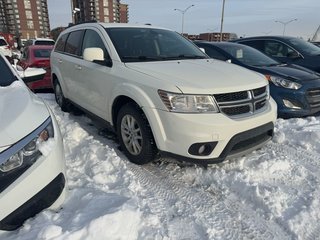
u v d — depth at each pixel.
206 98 3.17
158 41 4.64
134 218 2.53
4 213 2.15
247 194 3.15
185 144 3.17
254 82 3.60
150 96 3.37
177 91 3.17
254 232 2.67
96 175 3.35
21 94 2.85
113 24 4.76
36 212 2.35
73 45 5.42
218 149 3.23
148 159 3.64
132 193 3.02
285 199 3.10
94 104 4.57
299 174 3.61
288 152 4.25
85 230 2.29
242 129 3.30
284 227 2.73
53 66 6.16
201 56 4.71
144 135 3.55
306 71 6.18
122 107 3.85
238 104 3.34
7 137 2.19
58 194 2.49
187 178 3.51
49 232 2.20
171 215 2.86
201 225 2.73
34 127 2.37
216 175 3.48
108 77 4.04
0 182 2.13
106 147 3.98
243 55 6.59
